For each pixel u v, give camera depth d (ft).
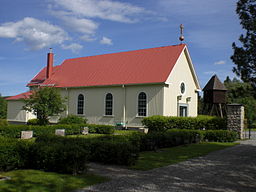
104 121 86.58
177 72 81.76
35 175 25.68
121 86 83.20
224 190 22.03
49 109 71.20
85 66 103.24
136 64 87.56
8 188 21.16
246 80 41.14
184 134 53.36
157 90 76.18
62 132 62.75
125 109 82.12
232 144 54.44
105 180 24.21
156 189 21.71
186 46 85.10
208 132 60.80
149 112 77.25
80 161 26.86
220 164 33.14
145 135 44.27
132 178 25.18
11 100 112.98
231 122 64.95
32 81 117.39
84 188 21.62
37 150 28.58
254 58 40.78
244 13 40.88
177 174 27.30
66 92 97.66
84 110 92.12
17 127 61.46
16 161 28.17
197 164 32.94
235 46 42.19
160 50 88.43
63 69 109.91
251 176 27.07
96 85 87.97
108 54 102.17
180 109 83.46
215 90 87.30
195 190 21.79
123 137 39.63
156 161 34.40
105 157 32.58
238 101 126.21
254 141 60.85
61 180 23.90
